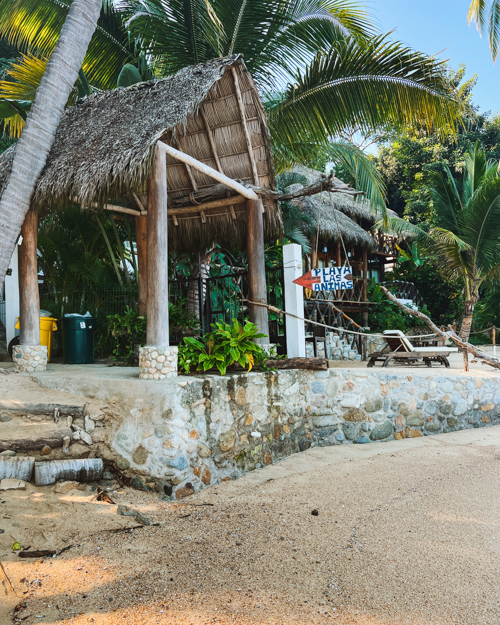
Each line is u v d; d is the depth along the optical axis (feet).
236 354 17.54
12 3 29.99
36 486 13.42
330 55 27.71
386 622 8.34
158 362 15.99
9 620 8.32
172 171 24.79
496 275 55.16
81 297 29.22
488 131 88.07
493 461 18.16
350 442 21.70
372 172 36.68
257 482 16.28
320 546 11.28
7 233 16.19
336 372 21.63
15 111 21.86
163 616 8.54
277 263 36.47
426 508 13.52
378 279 73.15
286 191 42.98
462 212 51.26
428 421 23.38
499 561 10.40
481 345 65.26
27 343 19.19
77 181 16.98
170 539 11.59
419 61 26.76
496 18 39.70
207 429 15.96
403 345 29.04
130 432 15.25
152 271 16.79
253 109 22.12
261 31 28.17
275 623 8.35
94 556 10.51
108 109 20.58
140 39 31.94
